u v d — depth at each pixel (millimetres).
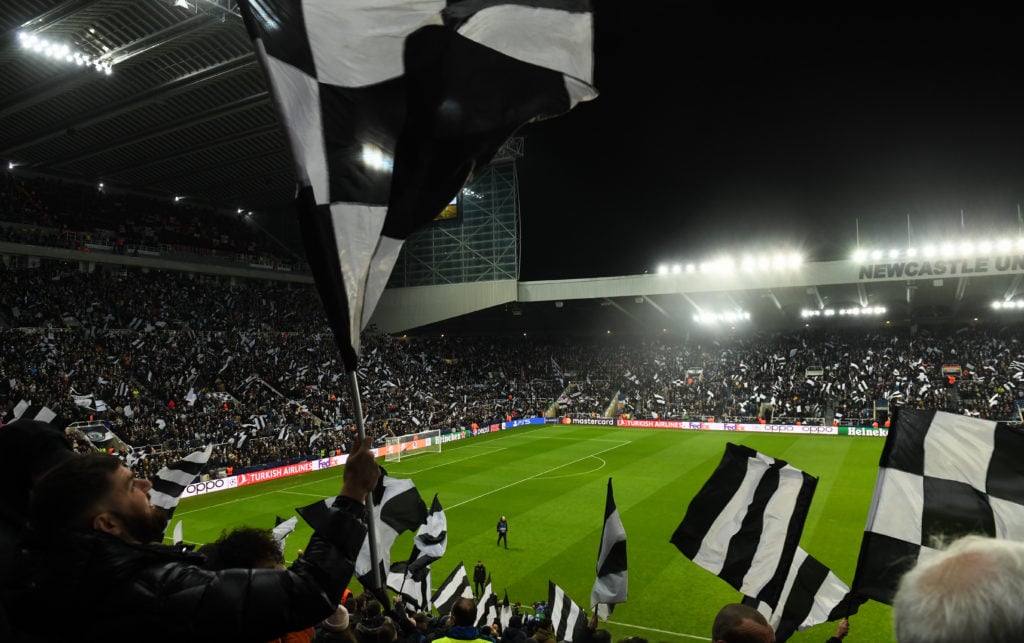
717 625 3156
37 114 37812
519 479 34656
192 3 26109
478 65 4254
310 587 2195
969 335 57719
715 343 66875
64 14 26438
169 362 42719
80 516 2119
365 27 3881
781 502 7652
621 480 33812
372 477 2701
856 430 49125
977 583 1286
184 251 53156
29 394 32688
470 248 59406
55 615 1975
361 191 3637
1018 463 5094
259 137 43906
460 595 13242
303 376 48969
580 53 4523
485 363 68000
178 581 2059
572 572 19953
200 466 8898
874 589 5168
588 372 67125
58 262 45688
